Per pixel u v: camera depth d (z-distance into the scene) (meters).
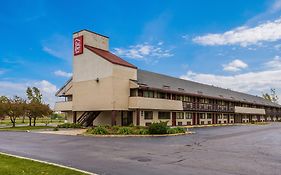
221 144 17.70
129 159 11.98
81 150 14.80
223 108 52.66
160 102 36.41
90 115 35.59
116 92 32.72
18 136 23.58
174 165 10.66
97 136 23.31
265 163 11.10
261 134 26.64
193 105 43.56
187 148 15.64
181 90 41.66
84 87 35.78
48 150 14.83
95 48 37.12
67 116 42.03
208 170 9.80
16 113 40.72
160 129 24.91
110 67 32.81
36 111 42.72
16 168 9.48
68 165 10.64
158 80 41.50
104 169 9.92
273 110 82.12
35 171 9.05
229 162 11.29
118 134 24.20
